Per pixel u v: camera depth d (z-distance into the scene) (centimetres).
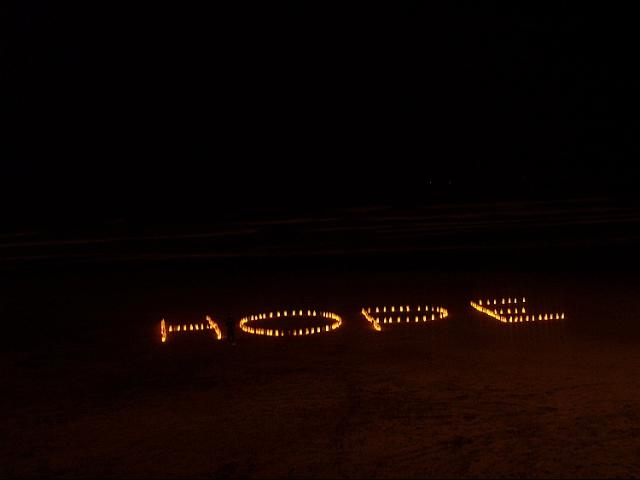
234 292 1995
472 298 1809
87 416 977
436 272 2280
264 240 3244
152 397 1055
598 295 1816
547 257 2559
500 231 3281
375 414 935
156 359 1286
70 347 1401
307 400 1008
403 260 2581
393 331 1459
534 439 829
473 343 1338
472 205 4197
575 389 1026
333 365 1202
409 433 859
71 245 3231
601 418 896
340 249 2917
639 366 1149
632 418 895
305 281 2164
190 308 1772
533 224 3475
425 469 752
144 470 780
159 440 870
